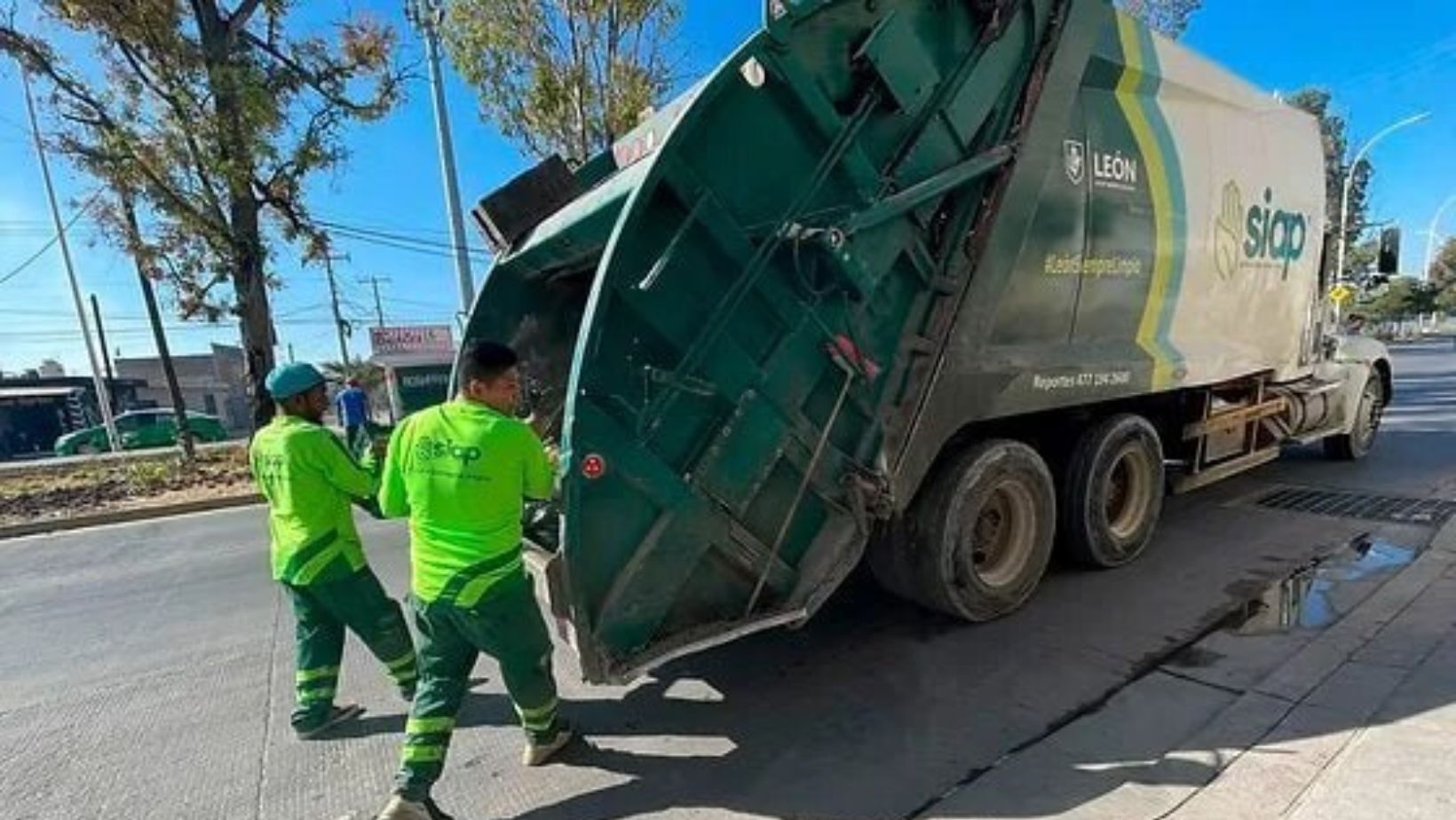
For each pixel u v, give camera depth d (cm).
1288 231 637
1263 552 536
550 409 489
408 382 1545
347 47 1206
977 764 301
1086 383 465
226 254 1178
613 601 308
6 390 3322
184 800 313
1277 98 620
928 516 416
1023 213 412
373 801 307
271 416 1031
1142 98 478
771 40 337
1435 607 415
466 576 281
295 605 361
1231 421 621
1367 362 829
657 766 315
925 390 386
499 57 1160
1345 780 265
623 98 1173
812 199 351
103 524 1017
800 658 405
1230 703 333
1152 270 496
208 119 1100
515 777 313
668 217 323
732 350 333
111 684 436
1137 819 258
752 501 342
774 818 276
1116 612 444
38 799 318
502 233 482
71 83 1071
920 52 377
